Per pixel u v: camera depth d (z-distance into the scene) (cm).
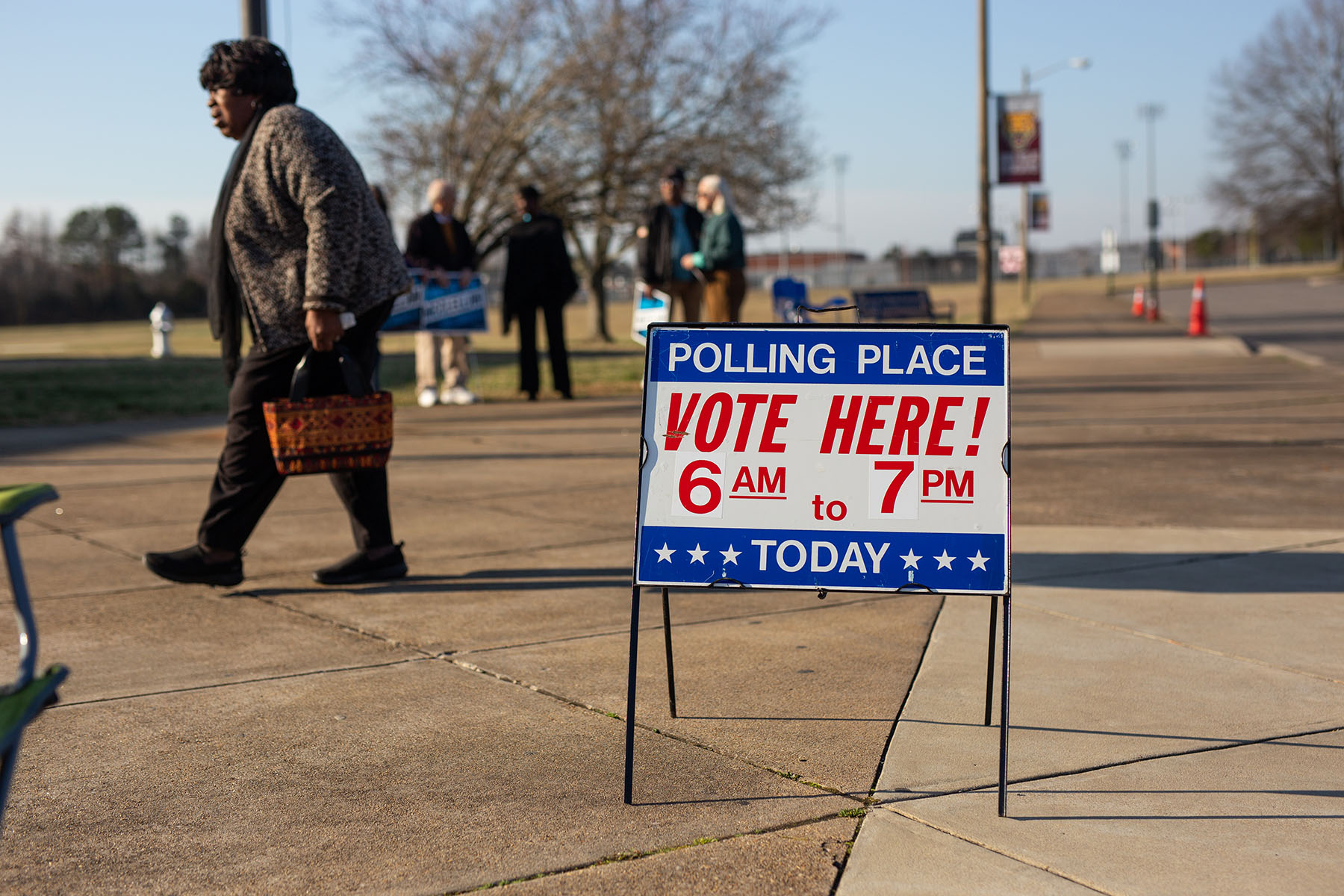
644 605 494
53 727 354
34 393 1456
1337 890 252
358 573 527
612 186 2791
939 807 295
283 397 497
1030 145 2056
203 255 9200
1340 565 545
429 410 1266
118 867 267
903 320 2548
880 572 309
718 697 379
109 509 710
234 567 509
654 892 254
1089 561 558
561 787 309
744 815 292
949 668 406
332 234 465
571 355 2348
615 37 2691
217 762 328
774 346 318
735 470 315
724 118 2848
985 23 2062
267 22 870
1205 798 299
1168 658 414
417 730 351
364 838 281
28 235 8156
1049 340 2302
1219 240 13662
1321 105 7312
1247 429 1022
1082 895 250
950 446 312
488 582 532
